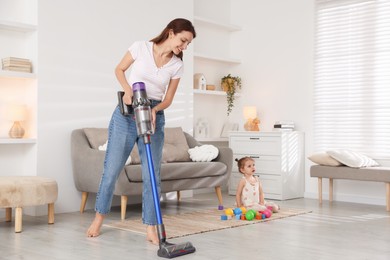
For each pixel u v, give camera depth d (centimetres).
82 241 319
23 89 441
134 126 311
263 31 626
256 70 631
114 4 485
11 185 348
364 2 539
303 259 275
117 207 483
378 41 529
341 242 321
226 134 639
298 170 571
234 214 419
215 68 642
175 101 546
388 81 521
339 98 556
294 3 597
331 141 561
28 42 438
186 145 508
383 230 366
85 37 461
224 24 627
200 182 468
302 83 587
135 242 316
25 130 441
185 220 399
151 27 520
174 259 272
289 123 574
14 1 441
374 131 530
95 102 470
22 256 278
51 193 373
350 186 543
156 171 311
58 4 441
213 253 287
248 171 457
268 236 339
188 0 563
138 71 300
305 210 463
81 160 431
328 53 566
